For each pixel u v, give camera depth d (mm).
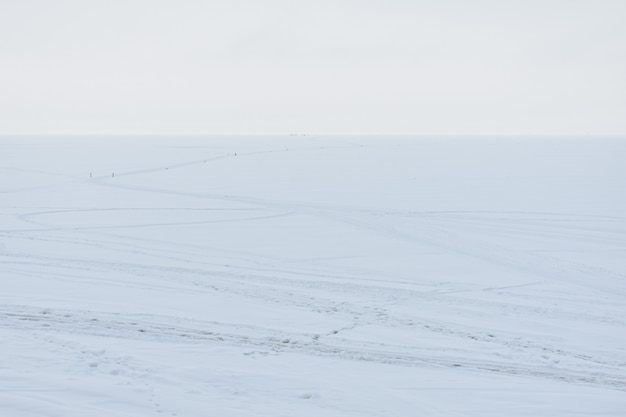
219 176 60656
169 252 24719
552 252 26203
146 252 24375
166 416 7699
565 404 8977
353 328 13867
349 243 27969
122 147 121500
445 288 19547
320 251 26109
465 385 9742
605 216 36375
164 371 9523
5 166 72438
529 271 22812
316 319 14578
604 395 9500
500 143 138500
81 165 74250
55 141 163750
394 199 43750
